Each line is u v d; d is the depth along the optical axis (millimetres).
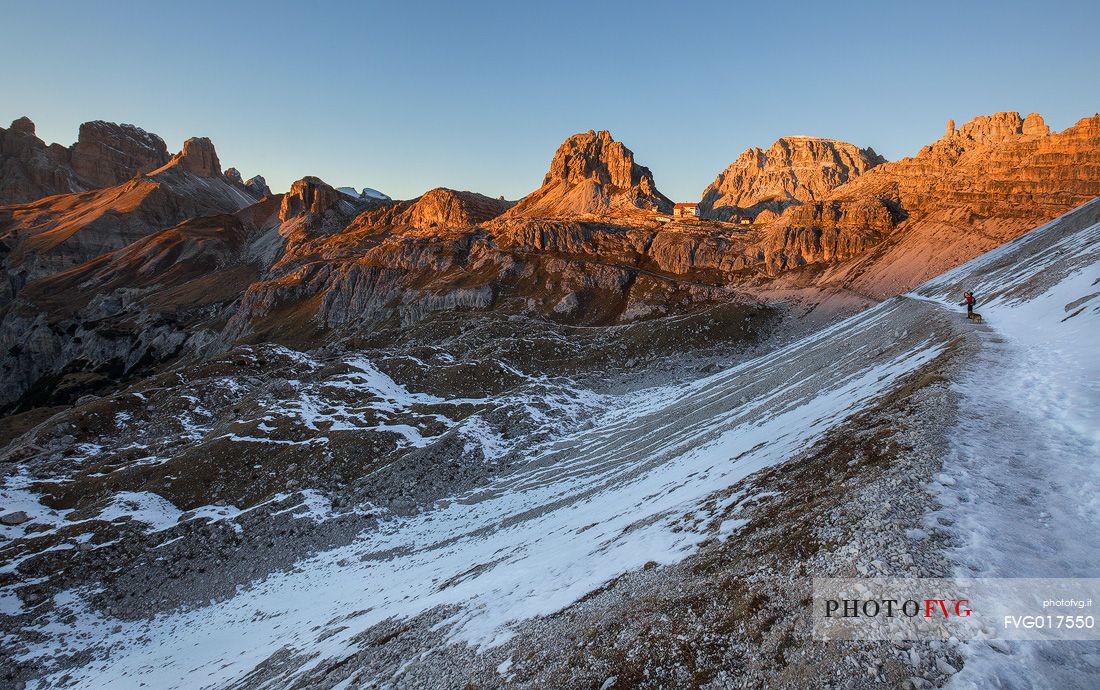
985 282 78062
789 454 27438
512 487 68625
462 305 198000
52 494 70750
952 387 25656
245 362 117562
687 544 22234
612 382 118625
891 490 16953
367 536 63312
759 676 12727
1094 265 46000
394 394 103688
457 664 21344
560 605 22547
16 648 48500
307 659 33125
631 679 14883
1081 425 19609
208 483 73250
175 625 52344
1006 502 15320
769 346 131000
